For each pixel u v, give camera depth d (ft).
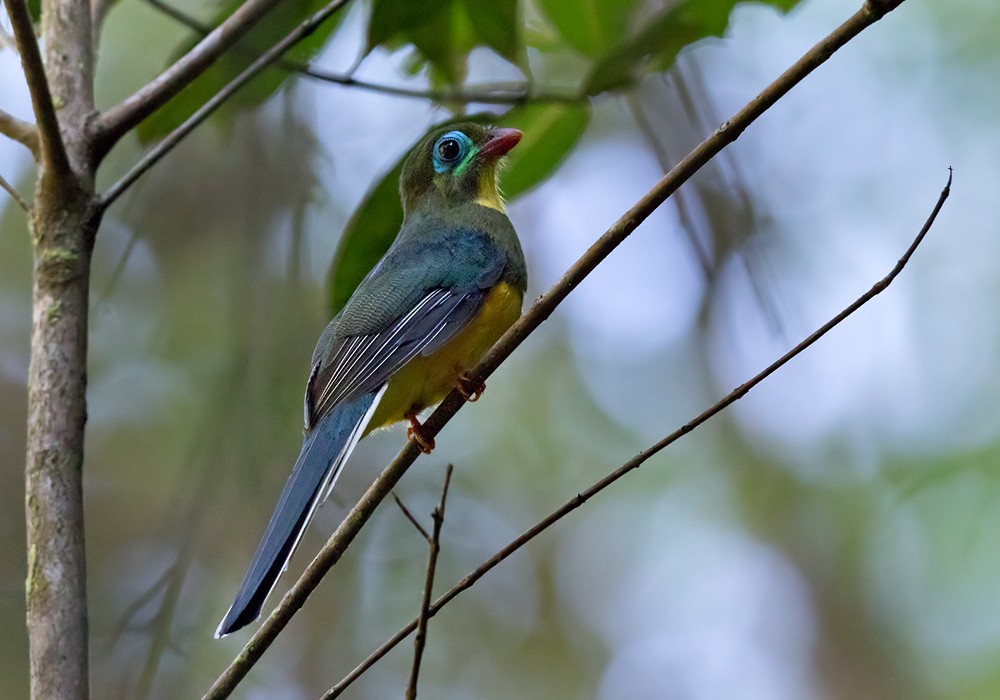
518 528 54.13
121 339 45.78
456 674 51.47
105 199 22.63
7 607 42.52
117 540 45.03
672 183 19.86
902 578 52.21
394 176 30.12
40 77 21.16
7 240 48.11
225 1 28.04
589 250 20.40
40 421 21.26
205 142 39.24
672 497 56.08
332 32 29.27
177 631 33.55
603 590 54.54
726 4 27.71
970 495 51.11
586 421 56.08
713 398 55.67
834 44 19.04
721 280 42.65
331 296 30.99
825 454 54.24
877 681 52.16
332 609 44.55
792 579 54.75
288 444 36.50
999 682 48.34
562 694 52.80
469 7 27.96
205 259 41.93
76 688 19.86
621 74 28.71
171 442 45.80
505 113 31.63
